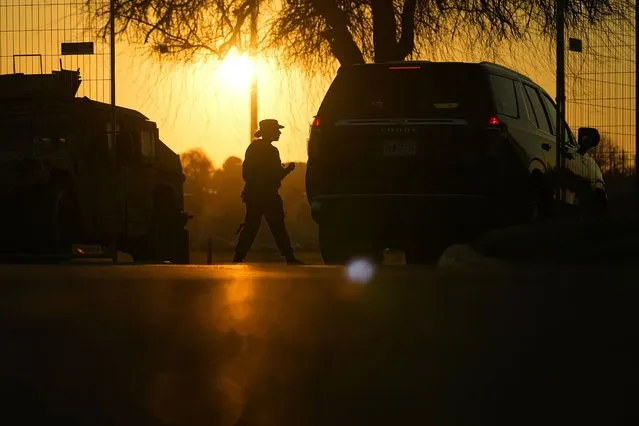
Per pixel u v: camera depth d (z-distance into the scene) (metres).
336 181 19.66
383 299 7.69
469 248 13.76
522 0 31.89
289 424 3.62
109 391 4.20
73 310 7.25
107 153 26.12
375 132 19.50
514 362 4.52
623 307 6.47
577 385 4.01
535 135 21.00
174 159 29.69
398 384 4.17
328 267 16.52
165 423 3.68
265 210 23.41
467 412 3.70
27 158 23.50
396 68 19.66
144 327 6.16
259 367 4.63
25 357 5.08
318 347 5.18
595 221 12.14
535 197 20.67
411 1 32.38
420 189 19.28
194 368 4.66
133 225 27.25
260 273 13.20
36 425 3.72
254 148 23.33
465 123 19.23
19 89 26.67
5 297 8.39
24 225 23.59
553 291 7.64
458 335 5.42
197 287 9.59
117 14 31.91
